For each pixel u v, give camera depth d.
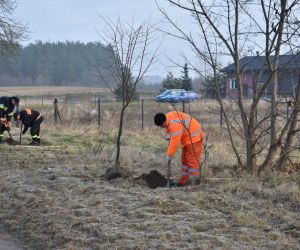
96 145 14.89
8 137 17.91
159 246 5.84
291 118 9.46
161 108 32.16
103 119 24.53
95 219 6.93
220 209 7.15
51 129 20.81
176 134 8.88
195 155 9.18
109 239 6.26
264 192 7.80
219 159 11.91
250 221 6.51
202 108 23.56
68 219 7.13
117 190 8.41
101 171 10.42
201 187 8.52
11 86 107.94
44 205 7.90
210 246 5.75
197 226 6.42
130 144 17.03
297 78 10.07
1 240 6.76
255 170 9.74
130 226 6.61
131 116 26.77
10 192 8.91
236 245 5.74
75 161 12.17
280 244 5.70
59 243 6.45
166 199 7.56
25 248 6.44
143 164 11.64
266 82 9.45
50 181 9.41
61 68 108.44
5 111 16.12
